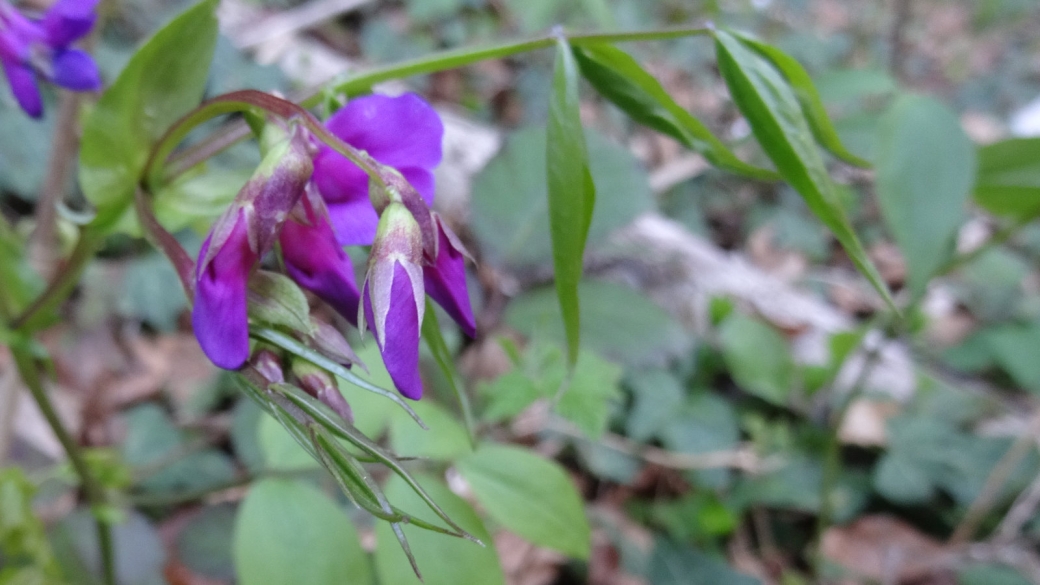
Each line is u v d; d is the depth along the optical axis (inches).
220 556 8.4
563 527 5.4
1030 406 13.7
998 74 29.8
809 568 11.1
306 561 4.9
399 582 5.0
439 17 19.8
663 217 15.8
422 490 3.4
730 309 12.1
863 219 18.5
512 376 6.8
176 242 4.5
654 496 11.3
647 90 4.9
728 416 11.8
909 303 5.9
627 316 10.3
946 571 10.9
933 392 13.0
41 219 8.5
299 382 3.9
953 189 5.7
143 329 11.2
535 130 10.4
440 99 17.6
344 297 4.1
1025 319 15.7
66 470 6.9
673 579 9.9
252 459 9.1
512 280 11.2
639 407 11.4
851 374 13.0
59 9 5.1
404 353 3.6
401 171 4.1
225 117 12.3
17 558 7.3
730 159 5.0
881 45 28.8
